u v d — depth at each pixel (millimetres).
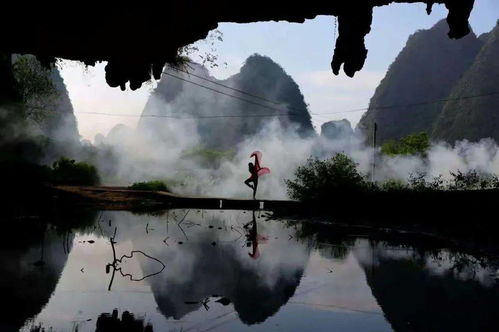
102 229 12242
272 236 11508
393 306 5262
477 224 11133
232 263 7832
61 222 13539
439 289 6062
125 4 4867
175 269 7258
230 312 5020
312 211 16953
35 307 5074
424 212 13625
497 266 7684
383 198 15328
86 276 6621
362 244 10195
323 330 4457
